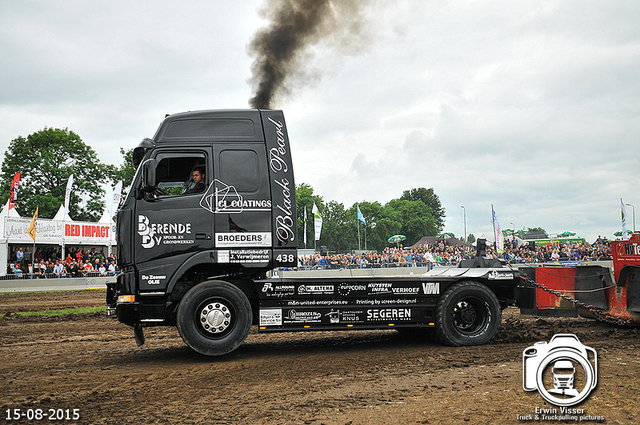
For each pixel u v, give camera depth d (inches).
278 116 309.9
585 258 1282.0
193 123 300.7
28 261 1179.9
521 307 346.3
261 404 197.0
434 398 198.5
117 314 283.6
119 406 198.8
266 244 296.0
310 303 306.0
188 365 277.0
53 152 2009.1
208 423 175.6
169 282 284.2
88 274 1139.9
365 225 4042.8
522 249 1371.8
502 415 176.1
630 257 356.8
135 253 283.3
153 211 287.1
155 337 389.1
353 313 311.3
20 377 252.5
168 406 197.5
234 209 294.7
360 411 184.9
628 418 171.3
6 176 1974.7
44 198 1905.8
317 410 187.3
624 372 231.8
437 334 321.1
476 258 374.0
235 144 300.7
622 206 1523.1
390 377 236.8
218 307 289.1
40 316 539.8
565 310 374.9
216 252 290.4
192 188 295.9
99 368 272.8
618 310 359.3
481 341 320.5
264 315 299.0
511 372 238.2
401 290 319.9
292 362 278.7
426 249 1418.6
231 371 259.1
